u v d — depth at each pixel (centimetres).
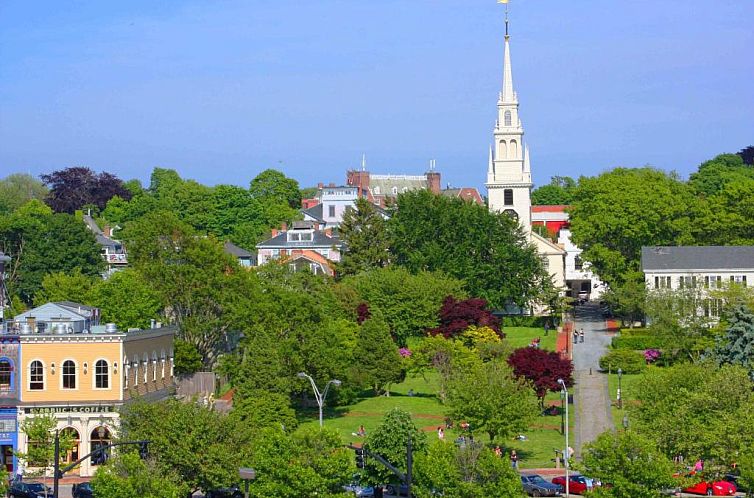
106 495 14050
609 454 14862
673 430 16712
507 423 18625
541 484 16938
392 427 16212
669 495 15500
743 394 17350
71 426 18138
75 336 18238
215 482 15012
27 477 17338
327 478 14675
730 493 16700
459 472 15000
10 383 18238
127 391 18500
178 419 15338
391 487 16875
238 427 15650
